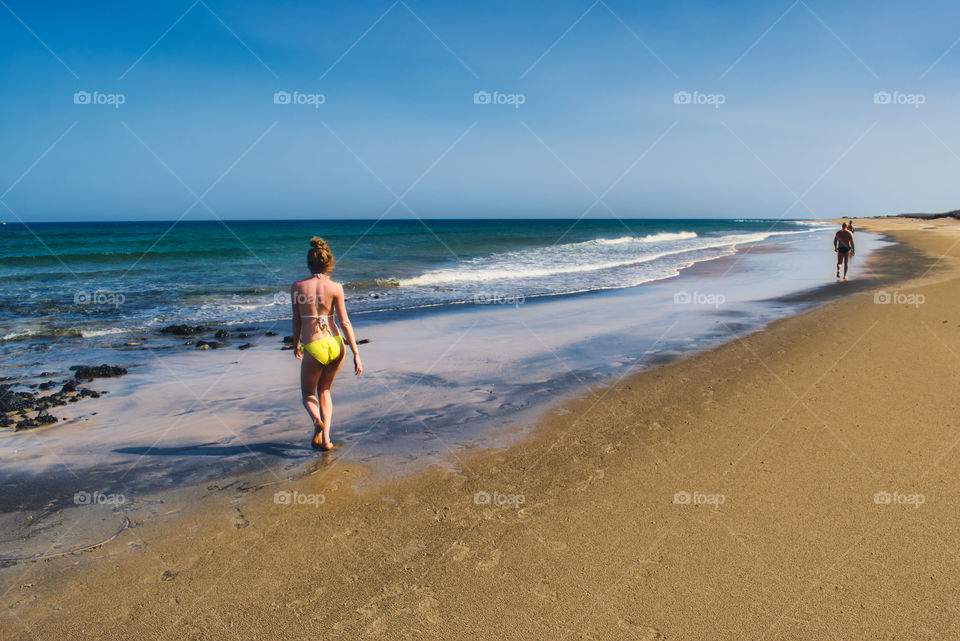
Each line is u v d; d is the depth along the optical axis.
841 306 11.54
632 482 4.11
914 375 6.43
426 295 14.99
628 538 3.38
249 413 5.82
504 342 9.09
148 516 3.72
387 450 4.80
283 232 66.31
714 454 4.55
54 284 17.33
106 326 10.79
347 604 2.83
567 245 40.88
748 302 12.88
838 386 6.15
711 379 6.66
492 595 2.89
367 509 3.79
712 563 3.11
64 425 5.47
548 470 4.36
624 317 11.23
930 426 4.94
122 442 5.04
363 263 25.03
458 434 5.16
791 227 93.31
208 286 17.02
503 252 32.94
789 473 4.17
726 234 63.34
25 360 8.21
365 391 6.48
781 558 3.14
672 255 29.59
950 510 3.59
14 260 25.84
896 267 19.98
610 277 19.14
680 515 3.63
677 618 2.69
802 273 19.20
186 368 7.72
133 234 58.34
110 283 17.62
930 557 3.11
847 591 2.85
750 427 5.09
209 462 4.59
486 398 6.20
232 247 36.00
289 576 3.06
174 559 3.22
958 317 9.59
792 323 9.95
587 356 8.05
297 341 4.68
